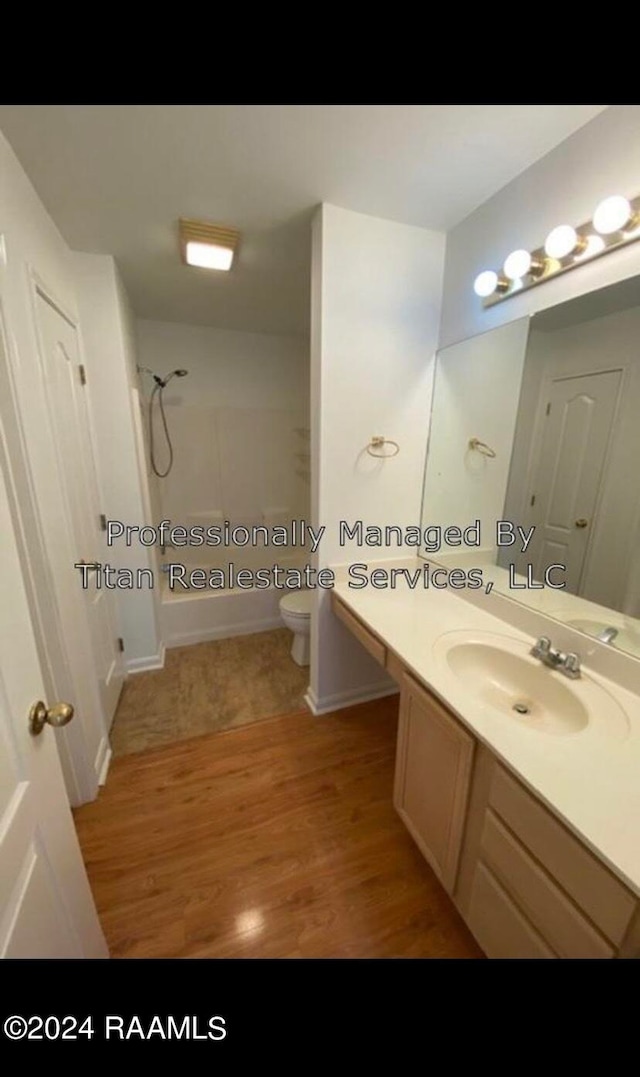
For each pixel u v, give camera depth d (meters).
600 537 1.15
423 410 1.79
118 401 2.01
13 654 0.67
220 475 3.09
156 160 1.18
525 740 0.89
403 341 1.68
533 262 1.24
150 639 2.41
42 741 0.74
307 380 3.31
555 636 1.26
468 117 1.04
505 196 1.34
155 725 1.97
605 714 0.98
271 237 1.64
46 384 1.33
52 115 1.00
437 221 1.55
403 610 1.57
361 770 1.70
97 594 1.84
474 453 1.60
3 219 1.08
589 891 0.69
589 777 0.79
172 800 1.55
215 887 1.24
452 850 1.09
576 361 1.19
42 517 1.24
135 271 1.98
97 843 1.38
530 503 1.38
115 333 1.92
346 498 1.76
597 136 1.04
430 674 1.14
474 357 1.55
